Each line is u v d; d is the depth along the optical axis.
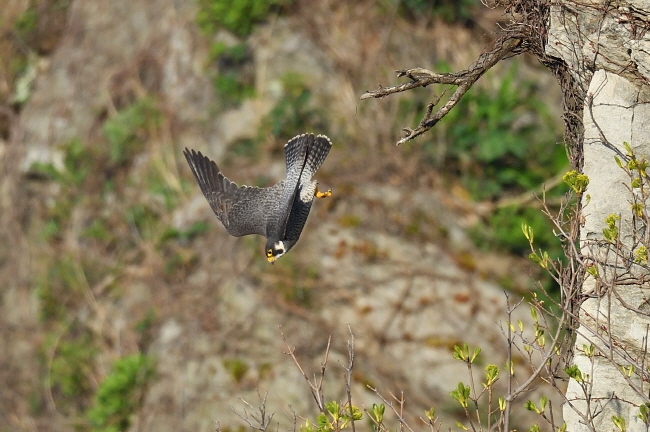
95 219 17.95
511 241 15.05
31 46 21.23
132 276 16.75
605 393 7.27
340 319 14.25
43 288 17.64
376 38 17.75
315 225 15.32
